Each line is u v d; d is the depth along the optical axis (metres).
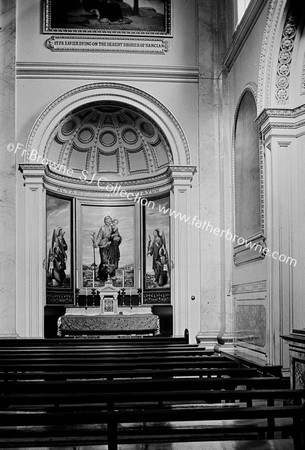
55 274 17.88
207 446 6.80
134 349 11.01
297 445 5.89
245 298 13.89
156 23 16.94
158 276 18.41
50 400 5.66
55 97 16.52
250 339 13.41
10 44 16.36
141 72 16.72
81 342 13.48
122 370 8.30
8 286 15.62
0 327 15.51
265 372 9.04
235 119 14.97
